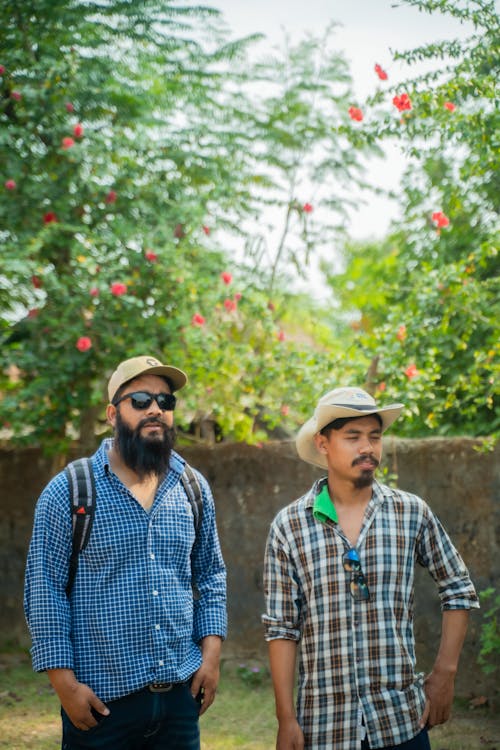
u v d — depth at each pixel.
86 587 2.89
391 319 6.55
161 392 3.05
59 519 2.89
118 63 7.46
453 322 6.45
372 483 2.97
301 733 2.83
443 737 5.09
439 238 7.82
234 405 6.75
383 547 2.87
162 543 2.97
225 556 7.00
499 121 5.56
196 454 7.17
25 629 7.51
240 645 6.87
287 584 2.93
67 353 6.63
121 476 3.03
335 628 2.82
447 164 7.87
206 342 6.70
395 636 2.83
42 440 6.99
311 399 6.64
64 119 6.99
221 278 7.04
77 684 2.79
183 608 2.98
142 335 6.68
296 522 2.93
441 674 2.93
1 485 7.68
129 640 2.86
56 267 7.11
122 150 7.18
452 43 5.44
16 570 7.59
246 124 7.99
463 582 2.99
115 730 2.84
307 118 8.08
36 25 7.27
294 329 10.73
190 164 7.46
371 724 2.76
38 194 6.71
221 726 5.48
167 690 2.88
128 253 6.73
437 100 5.40
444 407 6.32
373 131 5.71
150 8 7.50
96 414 7.53
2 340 6.60
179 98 7.70
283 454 6.92
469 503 6.02
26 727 5.50
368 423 2.95
